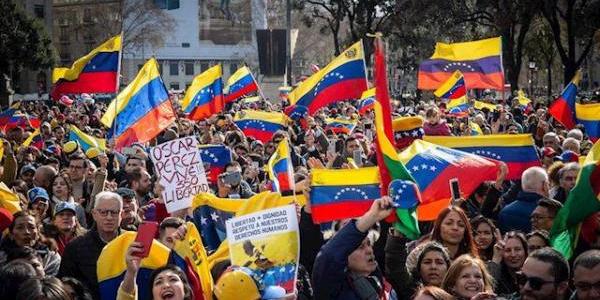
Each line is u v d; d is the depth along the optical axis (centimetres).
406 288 897
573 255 980
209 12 15062
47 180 1469
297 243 864
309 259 1041
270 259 859
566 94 1892
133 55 12800
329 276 807
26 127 2939
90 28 13338
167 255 907
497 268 962
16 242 1059
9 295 789
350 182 1051
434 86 2556
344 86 1812
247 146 2084
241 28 15188
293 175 1269
